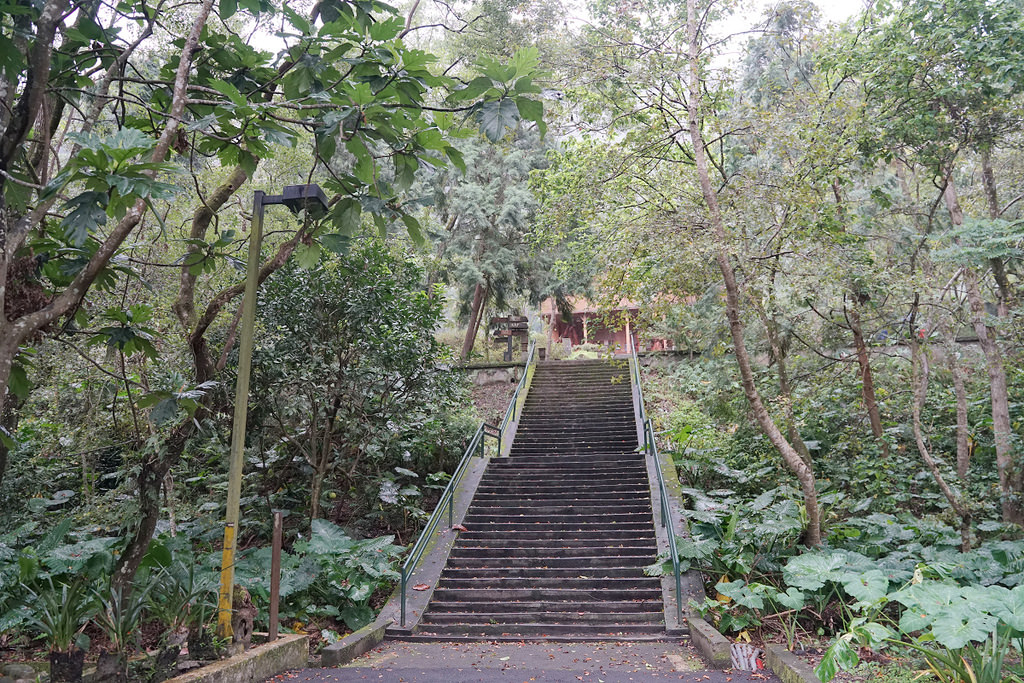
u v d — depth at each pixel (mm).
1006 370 11242
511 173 19891
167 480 10234
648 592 9078
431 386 11781
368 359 10797
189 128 4086
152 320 8859
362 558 9062
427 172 18438
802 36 9289
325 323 10695
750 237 8578
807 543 8703
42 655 6492
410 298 11641
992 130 9953
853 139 9750
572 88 9328
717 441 14031
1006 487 9734
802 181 8875
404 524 11977
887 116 10367
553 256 20172
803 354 14352
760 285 8656
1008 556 7477
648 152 9492
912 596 5633
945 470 10867
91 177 3441
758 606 7094
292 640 6559
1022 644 4988
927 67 9586
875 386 13930
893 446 12344
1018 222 8070
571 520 11469
